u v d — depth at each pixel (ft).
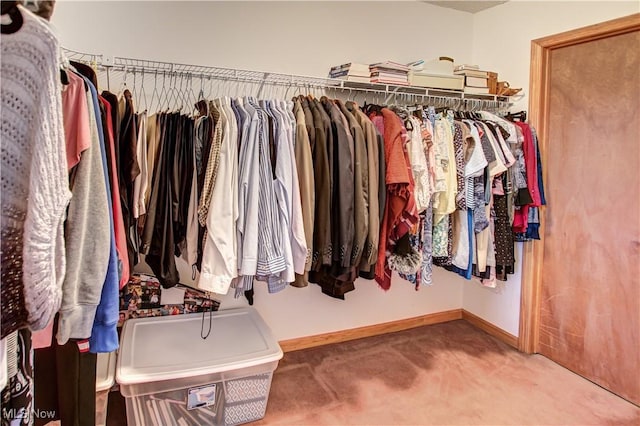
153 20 6.61
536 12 8.04
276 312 8.13
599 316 7.28
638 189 6.64
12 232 1.97
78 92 2.97
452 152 6.81
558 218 7.92
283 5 7.53
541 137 8.00
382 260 6.24
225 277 4.91
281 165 5.29
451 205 6.76
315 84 7.86
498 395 6.89
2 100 1.89
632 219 6.75
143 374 5.19
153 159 5.27
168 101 6.84
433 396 6.80
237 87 7.30
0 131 1.89
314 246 5.73
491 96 8.21
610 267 7.09
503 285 8.98
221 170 4.94
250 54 7.33
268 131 5.27
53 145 2.06
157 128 5.27
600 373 7.26
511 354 8.38
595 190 7.27
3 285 1.97
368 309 9.07
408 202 6.08
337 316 8.75
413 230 6.51
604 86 7.06
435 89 7.75
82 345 3.78
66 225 2.85
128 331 6.37
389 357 8.14
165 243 5.23
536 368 7.84
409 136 6.42
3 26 1.87
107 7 6.32
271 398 6.64
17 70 1.91
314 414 6.25
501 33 8.80
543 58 7.93
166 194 5.22
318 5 7.83
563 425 6.15
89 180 2.98
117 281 3.21
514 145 7.59
